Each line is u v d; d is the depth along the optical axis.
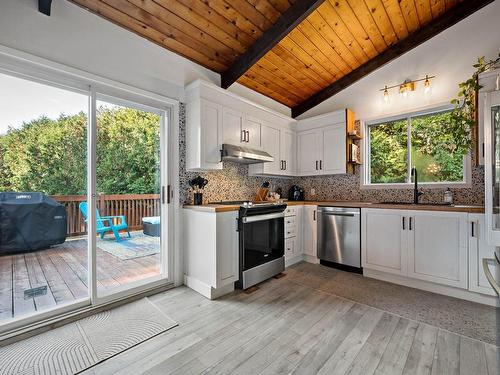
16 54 1.68
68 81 1.98
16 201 1.80
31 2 1.75
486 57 2.70
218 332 1.79
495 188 1.91
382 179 3.55
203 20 2.29
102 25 2.12
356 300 2.31
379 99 3.46
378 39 3.06
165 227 2.62
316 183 4.12
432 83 3.04
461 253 2.30
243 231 2.54
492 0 2.64
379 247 2.83
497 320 1.94
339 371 1.41
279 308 2.15
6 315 1.73
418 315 2.03
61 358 1.51
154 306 2.19
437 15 2.89
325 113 3.88
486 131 1.93
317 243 3.43
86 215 2.12
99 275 2.18
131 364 1.47
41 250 1.90
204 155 2.61
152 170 2.58
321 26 2.68
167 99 2.57
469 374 1.38
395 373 1.39
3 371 1.41
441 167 3.06
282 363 1.47
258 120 3.35
